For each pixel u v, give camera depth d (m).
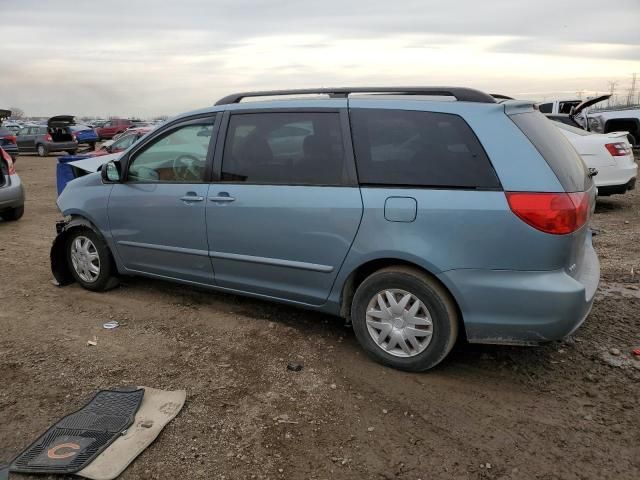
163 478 2.50
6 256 6.41
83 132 28.88
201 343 3.89
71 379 3.38
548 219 2.96
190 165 4.20
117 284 5.09
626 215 8.62
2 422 2.92
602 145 8.46
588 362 3.59
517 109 3.33
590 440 2.78
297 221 3.63
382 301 3.47
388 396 3.19
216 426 2.89
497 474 2.54
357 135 3.49
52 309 4.59
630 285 5.05
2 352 3.75
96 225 4.79
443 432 2.85
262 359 3.64
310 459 2.64
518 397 3.18
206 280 4.26
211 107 4.16
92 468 2.52
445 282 3.18
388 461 2.62
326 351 3.76
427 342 3.34
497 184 3.07
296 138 3.71
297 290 3.80
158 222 4.35
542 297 3.00
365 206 3.38
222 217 3.97
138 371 3.48
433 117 3.30
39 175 16.77
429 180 3.24
